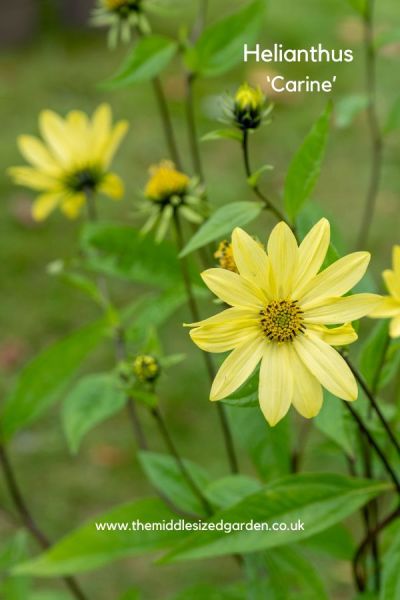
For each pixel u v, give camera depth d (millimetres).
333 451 806
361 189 2254
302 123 2443
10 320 1838
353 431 759
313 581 784
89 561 796
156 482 816
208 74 872
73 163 905
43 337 1794
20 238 2076
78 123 909
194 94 2617
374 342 746
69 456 1591
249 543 713
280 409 622
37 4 3094
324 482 726
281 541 712
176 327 1791
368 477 779
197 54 866
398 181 2287
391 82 2645
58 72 2842
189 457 1554
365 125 2492
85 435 1645
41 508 1480
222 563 1406
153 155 2383
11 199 2197
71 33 3098
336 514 719
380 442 796
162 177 801
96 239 841
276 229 625
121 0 882
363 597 791
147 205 807
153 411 775
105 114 905
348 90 2588
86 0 3100
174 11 897
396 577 709
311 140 701
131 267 846
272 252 625
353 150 2416
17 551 878
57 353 837
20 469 1566
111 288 1913
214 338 626
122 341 853
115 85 861
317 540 832
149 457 827
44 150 912
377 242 2027
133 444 1611
